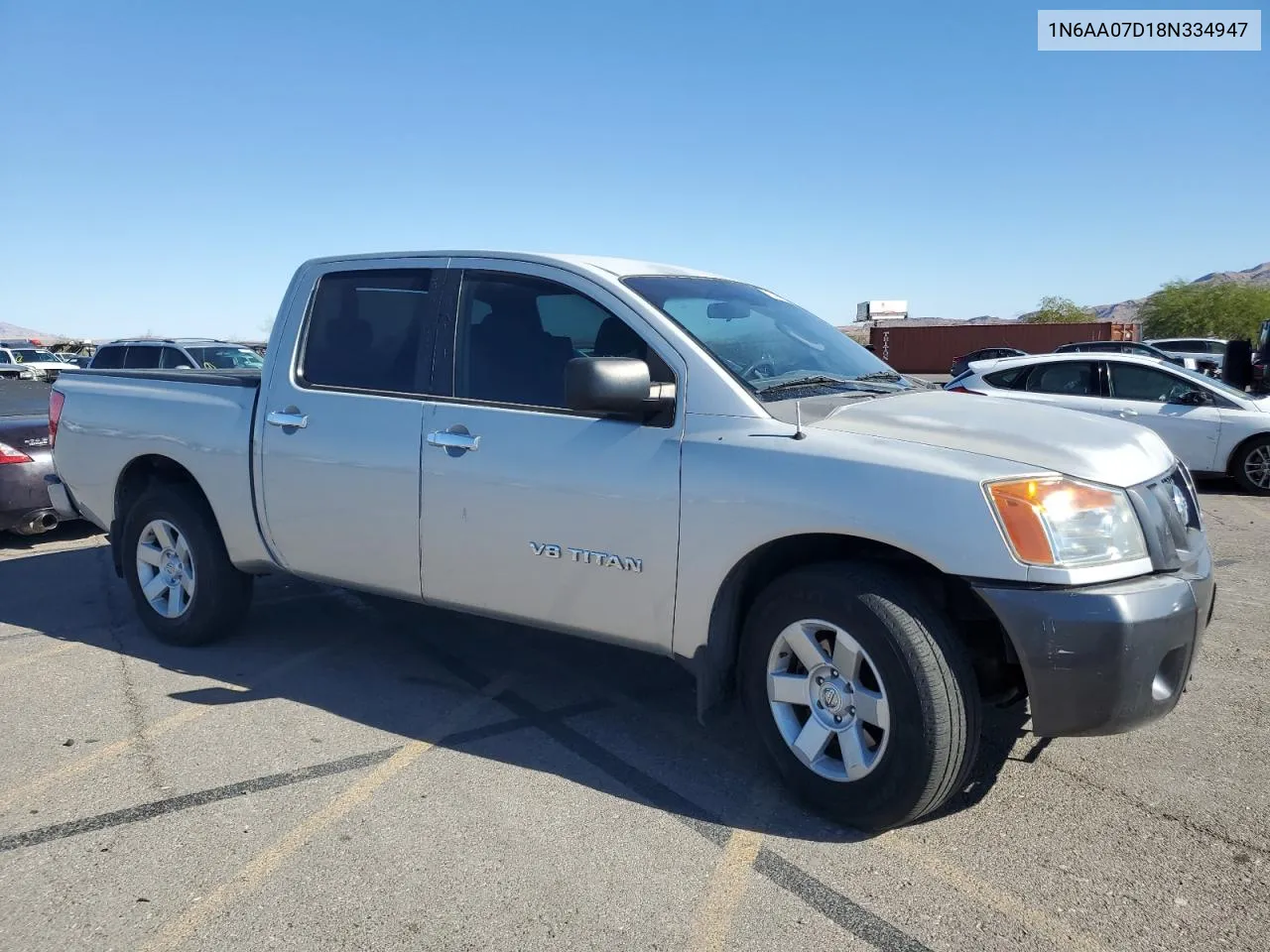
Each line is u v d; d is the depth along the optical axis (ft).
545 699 14.24
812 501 10.19
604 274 12.56
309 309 14.94
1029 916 8.95
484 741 12.75
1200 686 14.74
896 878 9.57
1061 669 9.29
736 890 9.37
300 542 14.58
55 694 14.40
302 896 9.21
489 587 12.76
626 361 10.96
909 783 9.77
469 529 12.68
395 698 14.25
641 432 11.50
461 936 8.63
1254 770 11.93
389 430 13.44
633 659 15.98
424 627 17.70
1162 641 9.45
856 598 9.98
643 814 10.82
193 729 13.11
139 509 16.63
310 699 14.20
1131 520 9.80
